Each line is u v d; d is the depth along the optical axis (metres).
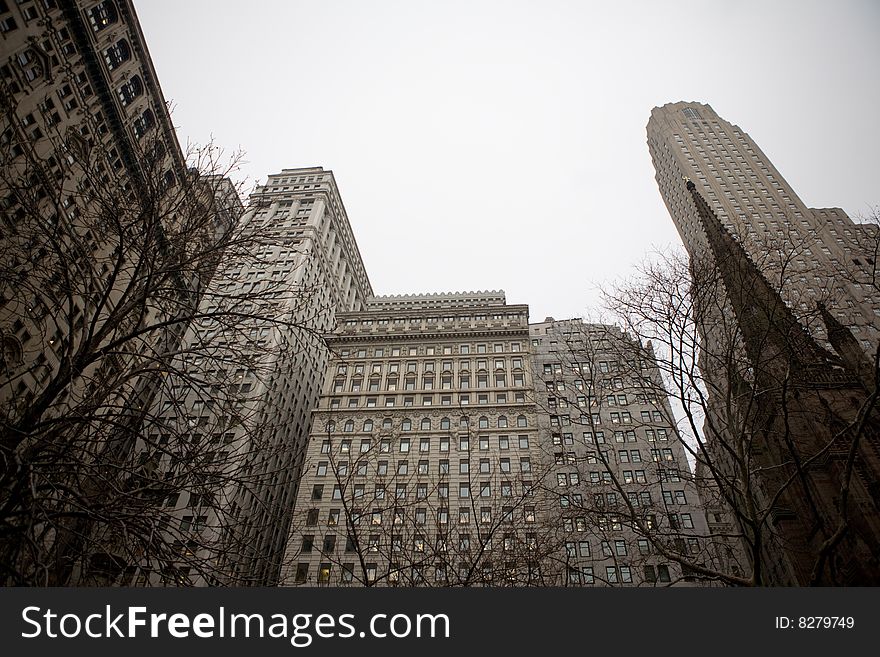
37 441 11.77
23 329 27.98
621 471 51.31
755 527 14.45
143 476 12.12
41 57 41.50
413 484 55.00
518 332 75.94
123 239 15.65
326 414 66.94
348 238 117.75
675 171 111.00
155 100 53.19
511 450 58.78
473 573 19.19
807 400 27.42
